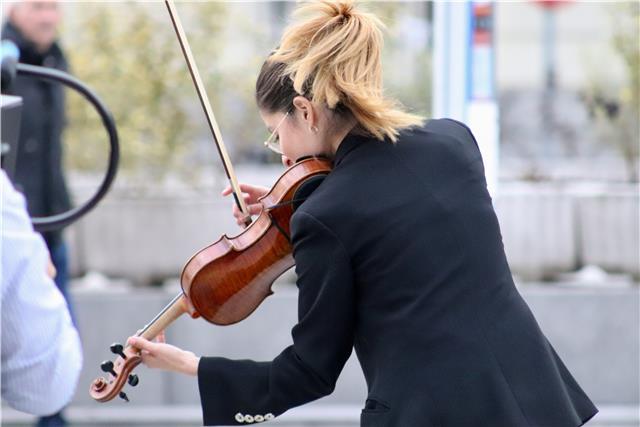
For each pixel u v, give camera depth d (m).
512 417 8.24
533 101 33.12
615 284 20.78
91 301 19.41
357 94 8.54
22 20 17.66
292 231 8.59
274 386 8.70
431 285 8.42
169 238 21.52
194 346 19.47
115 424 18.98
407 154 8.80
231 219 21.56
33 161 17.58
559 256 21.61
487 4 18.00
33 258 7.36
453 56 18.14
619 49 23.28
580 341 19.56
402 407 8.25
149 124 22.47
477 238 8.66
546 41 44.31
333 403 19.64
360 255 8.45
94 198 11.14
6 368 7.43
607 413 19.22
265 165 26.25
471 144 9.25
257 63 22.80
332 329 8.54
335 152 9.22
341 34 8.69
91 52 22.28
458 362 8.29
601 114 24.48
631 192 22.47
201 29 22.48
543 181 24.97
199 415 19.28
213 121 10.36
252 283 9.52
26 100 17.39
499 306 8.58
